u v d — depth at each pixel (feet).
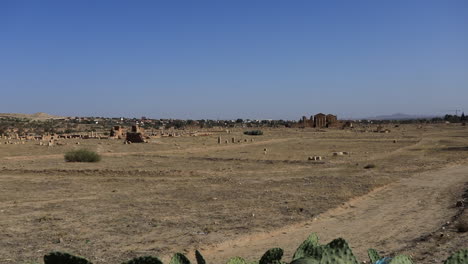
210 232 49.52
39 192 81.15
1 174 108.27
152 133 367.25
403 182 89.61
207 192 80.18
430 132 365.61
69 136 313.94
